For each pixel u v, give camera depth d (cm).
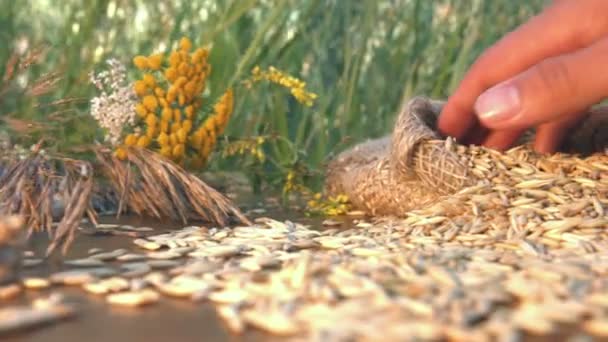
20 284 31
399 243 38
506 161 44
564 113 39
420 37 76
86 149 46
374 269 31
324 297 29
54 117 47
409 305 28
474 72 44
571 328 27
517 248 37
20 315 28
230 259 35
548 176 43
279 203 53
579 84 38
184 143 47
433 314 27
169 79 47
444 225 41
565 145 47
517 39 43
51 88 48
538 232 39
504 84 39
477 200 42
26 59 49
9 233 30
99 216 46
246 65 62
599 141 47
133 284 31
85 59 63
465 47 71
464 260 34
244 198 55
